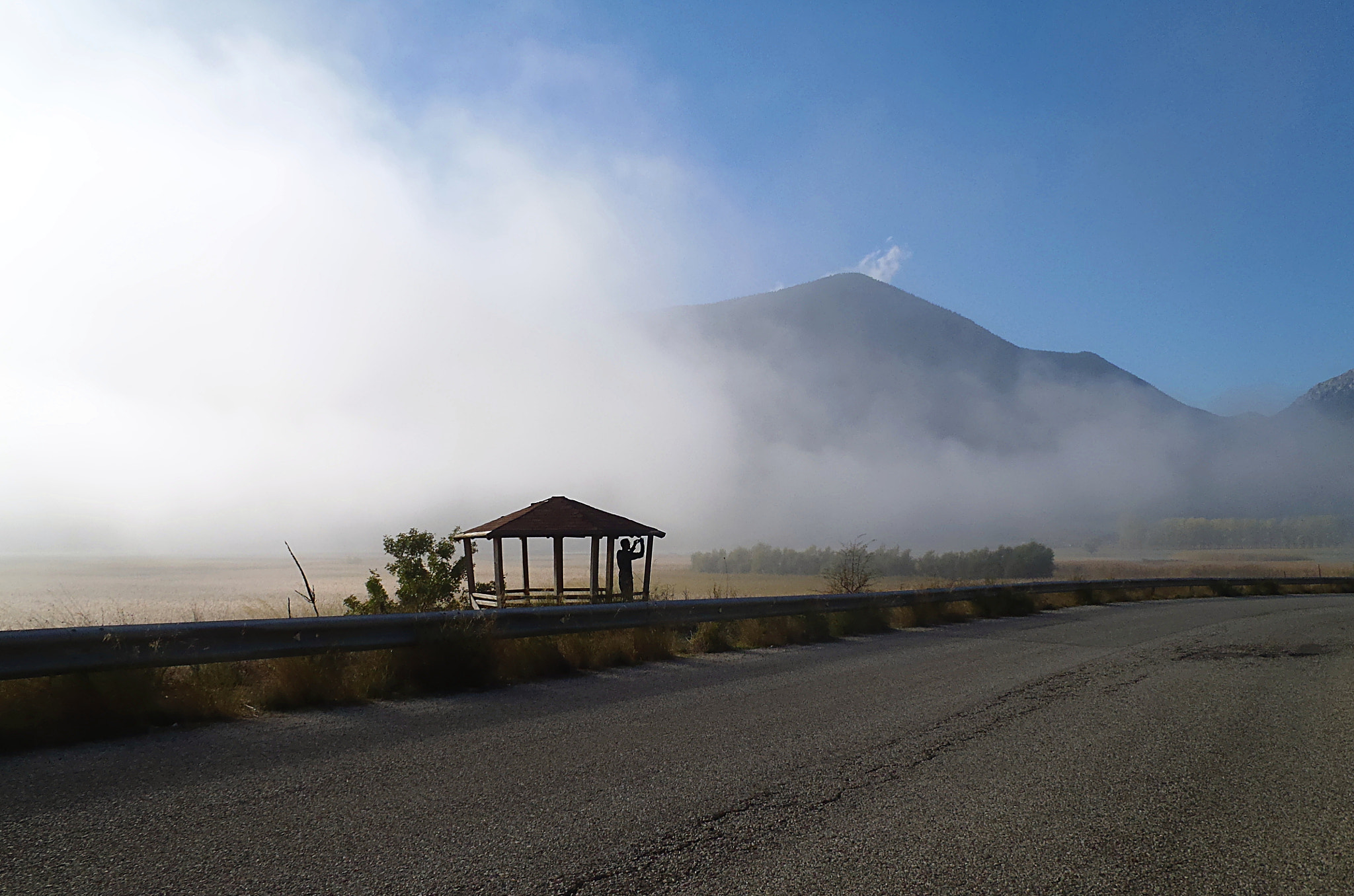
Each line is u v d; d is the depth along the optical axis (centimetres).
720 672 1104
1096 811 520
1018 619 2036
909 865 425
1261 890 406
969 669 1141
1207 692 958
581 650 1145
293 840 443
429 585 1371
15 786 533
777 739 700
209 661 784
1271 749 691
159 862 409
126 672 730
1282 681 1045
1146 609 2427
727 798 533
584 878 399
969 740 705
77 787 532
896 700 888
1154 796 555
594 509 2175
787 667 1152
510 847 438
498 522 2106
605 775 582
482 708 829
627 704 855
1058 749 677
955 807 523
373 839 446
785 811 507
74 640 698
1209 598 3152
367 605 1309
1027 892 396
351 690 864
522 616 1102
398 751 645
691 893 386
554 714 802
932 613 1944
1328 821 511
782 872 413
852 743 688
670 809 508
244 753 629
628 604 1267
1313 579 3809
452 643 969
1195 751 679
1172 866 434
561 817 488
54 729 665
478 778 571
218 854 421
